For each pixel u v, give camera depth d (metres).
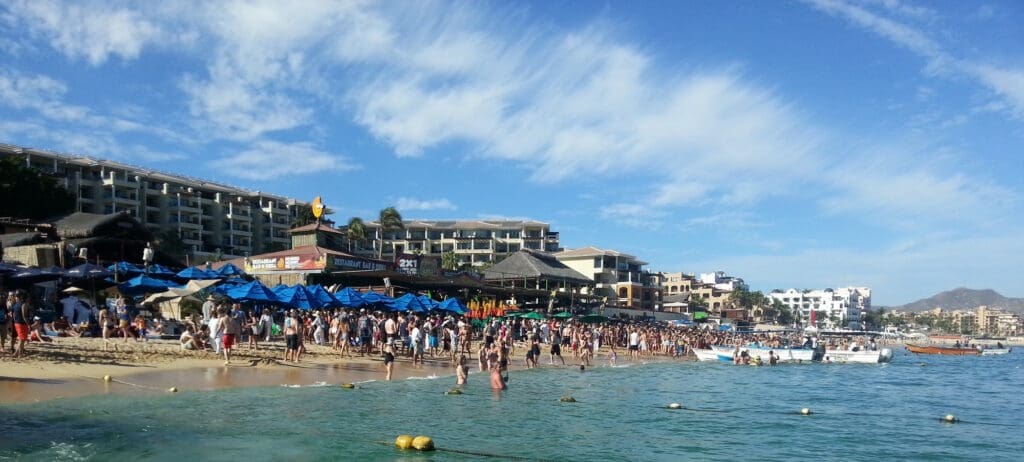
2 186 66.94
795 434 20.91
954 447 19.64
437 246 154.62
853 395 32.69
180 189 119.19
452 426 19.50
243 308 38.59
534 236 156.00
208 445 15.41
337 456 15.27
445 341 39.84
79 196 105.00
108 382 21.72
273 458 14.73
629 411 24.12
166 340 32.62
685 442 19.00
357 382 27.06
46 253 40.41
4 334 23.73
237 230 125.88
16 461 13.21
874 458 17.91
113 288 37.78
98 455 13.94
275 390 23.20
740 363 55.69
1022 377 50.38
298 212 136.50
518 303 66.62
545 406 24.14
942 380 45.28
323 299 35.88
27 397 18.62
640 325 72.56
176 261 53.19
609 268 126.50
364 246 140.00
